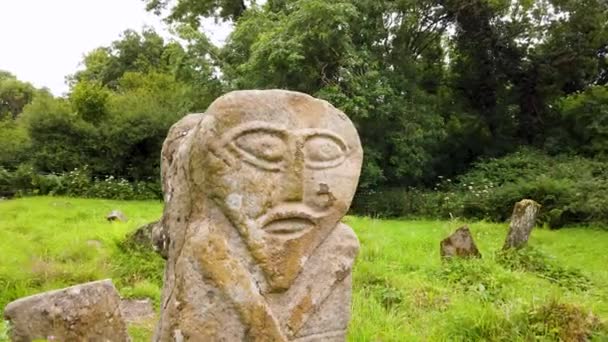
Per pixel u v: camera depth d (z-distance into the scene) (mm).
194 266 2850
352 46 14680
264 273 2963
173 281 2980
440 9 17672
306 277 3098
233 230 2947
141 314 5602
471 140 18906
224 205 2904
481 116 18766
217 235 2887
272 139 3033
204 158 2893
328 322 3162
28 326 4078
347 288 3236
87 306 4250
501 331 4660
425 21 17781
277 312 2996
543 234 11211
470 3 17453
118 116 18484
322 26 14078
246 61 15836
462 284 6328
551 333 4590
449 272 6727
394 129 15750
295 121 3119
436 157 17969
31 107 18172
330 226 3182
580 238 10797
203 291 2846
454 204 14266
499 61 18859
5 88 34094
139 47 29312
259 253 2939
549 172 14922
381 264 7086
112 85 28625
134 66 28844
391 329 4684
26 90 34375
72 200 14906
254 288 2922
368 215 14172
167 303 3016
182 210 3064
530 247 8070
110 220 10602
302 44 14156
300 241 3057
